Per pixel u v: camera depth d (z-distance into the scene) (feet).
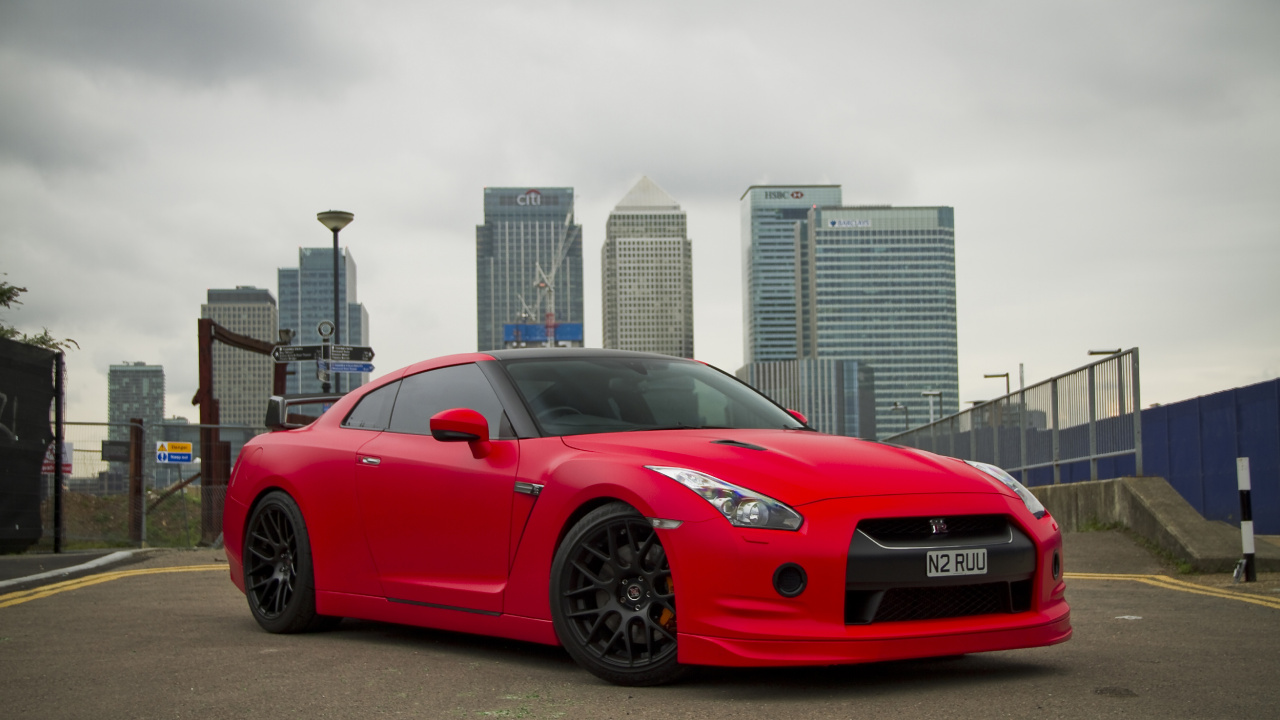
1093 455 40.83
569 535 13.19
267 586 18.07
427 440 16.20
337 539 16.99
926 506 12.23
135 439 44.11
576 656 12.97
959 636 12.11
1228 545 29.12
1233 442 53.93
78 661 14.85
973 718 10.77
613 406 15.33
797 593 11.68
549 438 14.46
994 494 12.88
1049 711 11.07
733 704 11.48
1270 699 11.67
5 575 28.45
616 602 12.77
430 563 15.48
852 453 13.41
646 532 12.60
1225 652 15.03
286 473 17.99
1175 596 22.76
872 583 11.79
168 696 12.39
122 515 43.57
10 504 36.76
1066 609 13.35
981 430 58.80
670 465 12.73
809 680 12.77
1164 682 12.66
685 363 17.62
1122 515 34.65
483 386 15.96
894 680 12.78
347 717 11.18
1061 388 44.98
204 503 50.78
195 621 19.35
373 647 15.96
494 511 14.43
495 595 14.28
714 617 11.84
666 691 12.23
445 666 14.07
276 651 15.61
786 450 13.30
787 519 11.85
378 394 17.93
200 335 56.75
